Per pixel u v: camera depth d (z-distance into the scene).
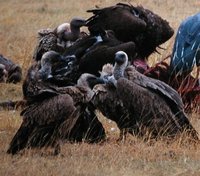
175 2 77.12
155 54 48.94
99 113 39.44
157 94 34.50
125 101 34.06
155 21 41.47
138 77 34.62
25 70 50.25
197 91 39.81
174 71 40.41
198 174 31.14
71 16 73.25
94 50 38.72
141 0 76.44
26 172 30.62
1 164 31.27
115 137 35.88
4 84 47.12
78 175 30.53
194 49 40.44
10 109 41.31
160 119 34.22
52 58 33.09
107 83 34.34
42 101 31.97
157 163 32.41
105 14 40.75
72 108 31.69
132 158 32.72
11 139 35.31
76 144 34.31
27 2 82.56
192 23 41.06
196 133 34.78
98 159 32.44
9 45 58.69
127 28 40.28
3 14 75.06
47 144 32.31
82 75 35.06
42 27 68.88
